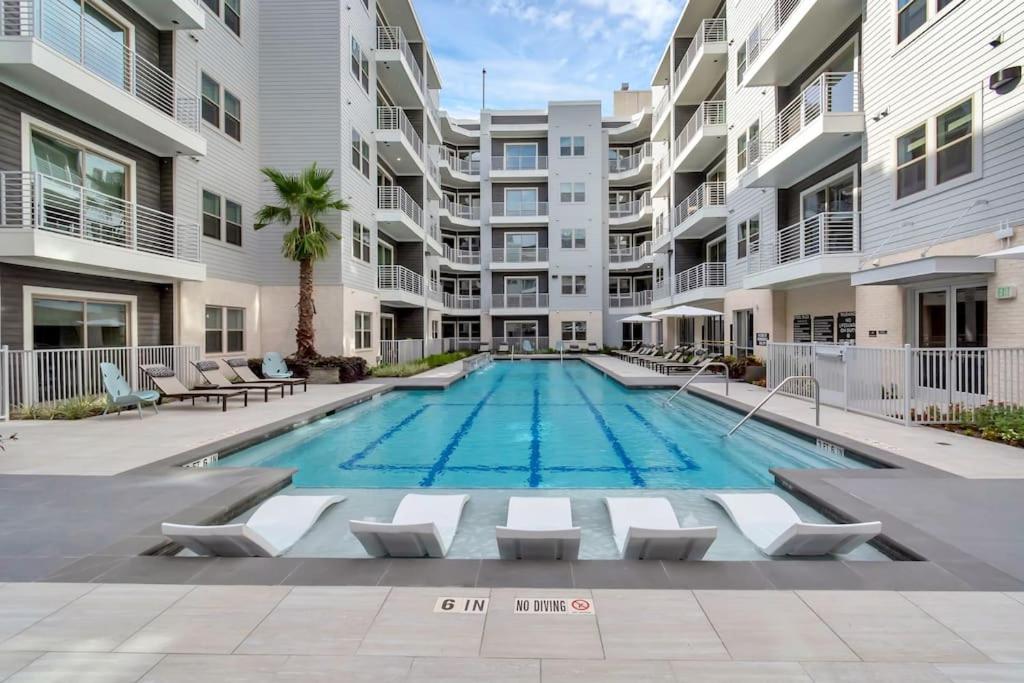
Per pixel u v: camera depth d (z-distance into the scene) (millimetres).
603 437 9320
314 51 17328
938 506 4574
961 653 2529
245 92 16438
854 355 9758
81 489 5164
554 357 32188
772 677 2355
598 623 2791
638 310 34281
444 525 4461
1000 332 8492
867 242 11656
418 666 2434
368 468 7410
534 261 36281
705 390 13398
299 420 9523
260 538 3645
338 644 2609
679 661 2473
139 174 12492
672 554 3551
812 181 14516
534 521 4289
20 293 9703
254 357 16797
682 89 22969
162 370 10836
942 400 8562
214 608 2949
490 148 36969
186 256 13539
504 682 2318
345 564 3486
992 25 8633
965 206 9133
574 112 36062
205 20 14148
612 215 37312
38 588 3178
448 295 35969
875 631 2711
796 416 9375
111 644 2609
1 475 5684
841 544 3641
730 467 7414
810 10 12141
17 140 9578
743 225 18656
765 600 3025
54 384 10094
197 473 5777
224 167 15297
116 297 11750
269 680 2330
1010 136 8336
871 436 7555
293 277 17172
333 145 17344
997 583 3207
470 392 15523
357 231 19125
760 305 17156
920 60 10086
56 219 10148
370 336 20422
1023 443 6883
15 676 2357
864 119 11688
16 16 9250
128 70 11938
